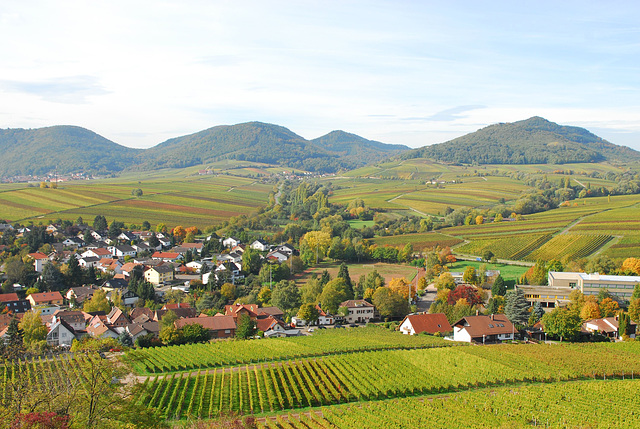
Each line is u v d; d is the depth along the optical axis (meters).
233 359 112.12
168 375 103.62
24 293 179.50
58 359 110.38
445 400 86.06
